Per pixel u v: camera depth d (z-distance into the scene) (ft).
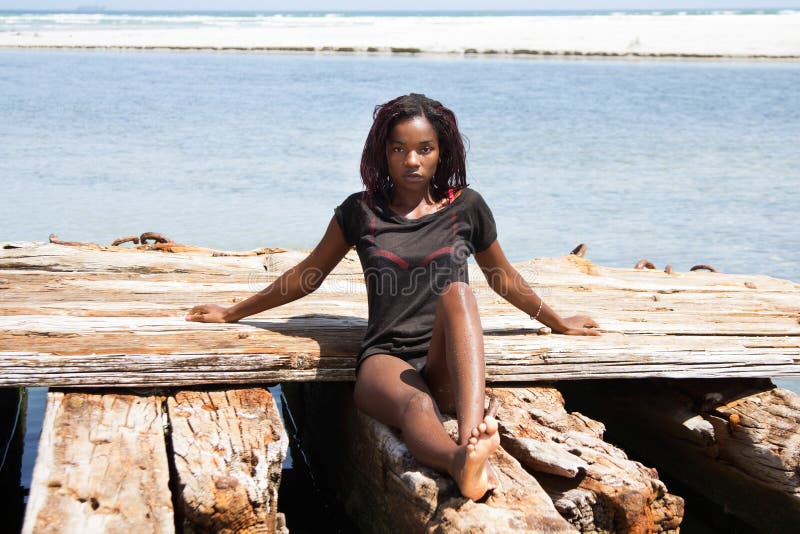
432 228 11.78
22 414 18.30
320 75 97.19
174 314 14.46
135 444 10.48
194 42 169.48
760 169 44.24
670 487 15.06
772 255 28.89
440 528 9.40
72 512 9.05
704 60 136.67
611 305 16.81
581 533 10.78
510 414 12.21
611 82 92.02
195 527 9.69
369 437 11.80
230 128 55.31
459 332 10.26
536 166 43.60
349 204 12.09
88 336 12.71
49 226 30.53
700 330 14.80
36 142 48.52
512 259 27.71
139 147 47.60
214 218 32.14
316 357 12.47
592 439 11.84
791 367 13.91
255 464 10.21
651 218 33.60
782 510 12.94
